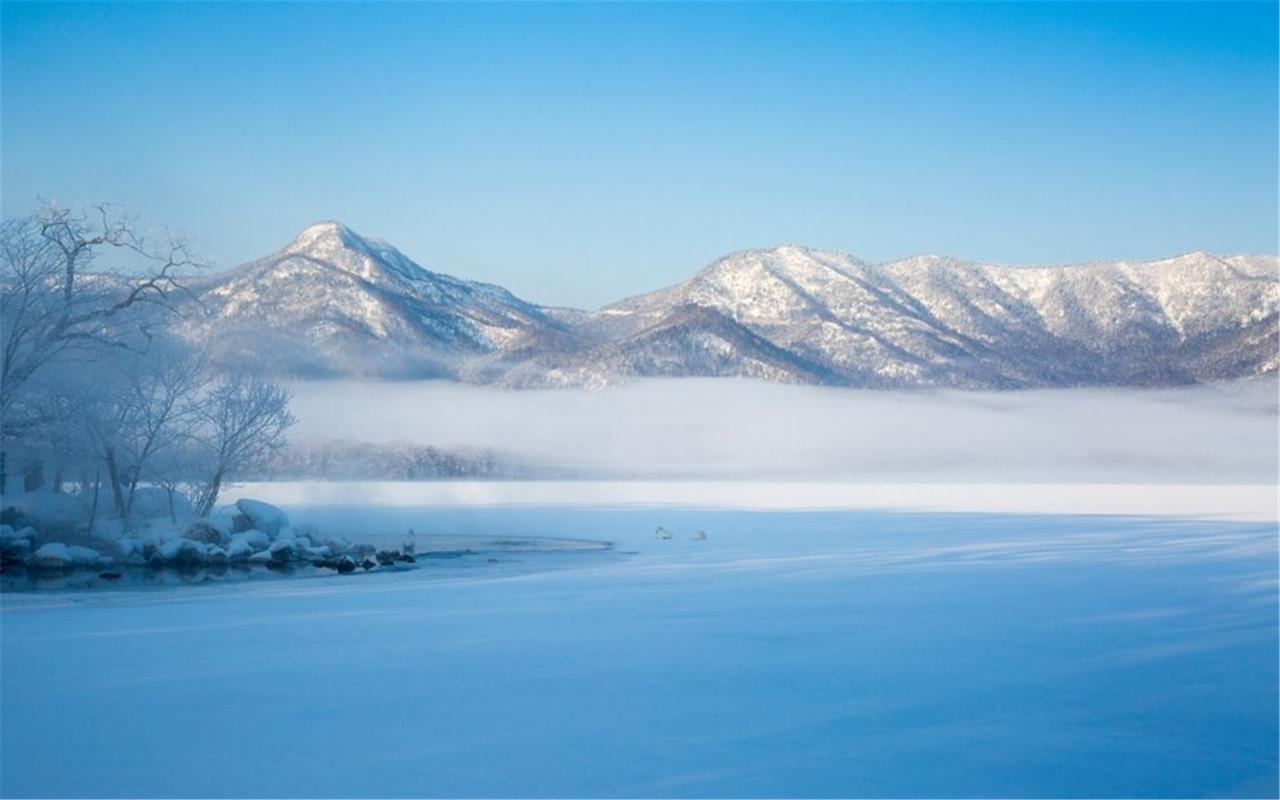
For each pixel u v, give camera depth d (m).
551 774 7.65
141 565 24.72
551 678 10.59
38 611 15.89
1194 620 14.05
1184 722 8.98
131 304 29.47
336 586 19.66
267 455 31.97
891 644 12.38
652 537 30.95
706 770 7.74
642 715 9.18
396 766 7.80
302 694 9.91
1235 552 23.98
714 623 13.97
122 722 8.94
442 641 12.67
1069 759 8.01
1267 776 7.66
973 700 9.68
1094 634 13.00
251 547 26.12
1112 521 35.56
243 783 7.43
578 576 20.55
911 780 7.56
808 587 17.92
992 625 13.68
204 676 10.66
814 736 8.58
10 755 8.03
